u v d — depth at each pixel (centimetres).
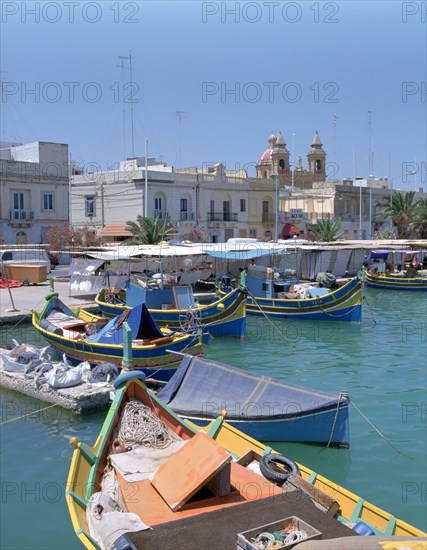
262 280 3150
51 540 907
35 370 1584
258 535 659
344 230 6844
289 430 1198
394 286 4447
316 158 7906
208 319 2395
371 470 1154
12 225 4781
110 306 2652
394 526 789
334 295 2870
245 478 890
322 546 539
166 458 950
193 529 688
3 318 2569
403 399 1634
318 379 1862
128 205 5091
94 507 798
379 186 8138
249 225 5919
